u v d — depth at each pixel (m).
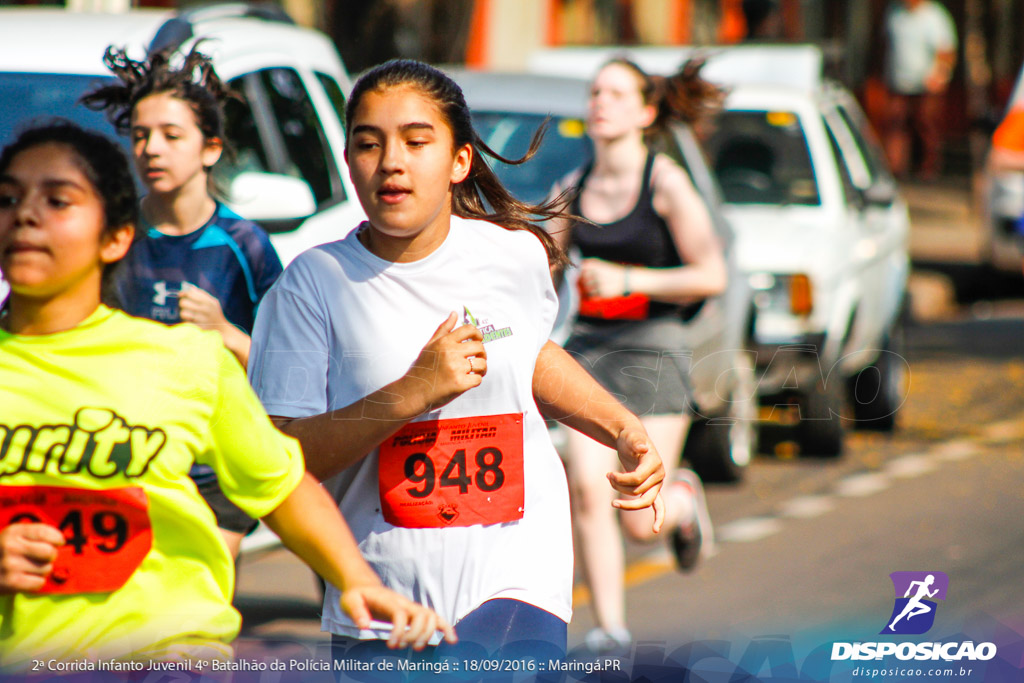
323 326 11.39
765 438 33.84
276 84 21.72
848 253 34.84
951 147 115.06
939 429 36.56
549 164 28.36
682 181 19.55
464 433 11.48
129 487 9.57
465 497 11.48
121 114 15.28
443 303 11.40
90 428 9.53
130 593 9.67
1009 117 61.00
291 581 23.53
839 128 41.03
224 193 18.69
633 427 12.13
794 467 33.16
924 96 101.56
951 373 44.12
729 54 41.16
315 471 11.09
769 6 50.00
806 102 38.09
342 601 9.84
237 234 15.11
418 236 11.38
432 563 11.45
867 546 26.02
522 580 11.52
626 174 19.67
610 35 89.88
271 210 18.91
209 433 9.78
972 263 70.06
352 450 11.04
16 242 9.46
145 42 19.64
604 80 19.64
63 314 9.65
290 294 11.45
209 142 15.11
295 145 21.75
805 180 36.78
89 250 9.59
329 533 10.01
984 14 127.75
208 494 14.01
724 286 19.47
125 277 13.66
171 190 14.80
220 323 13.97
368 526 11.57
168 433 9.62
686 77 20.42
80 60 19.00
